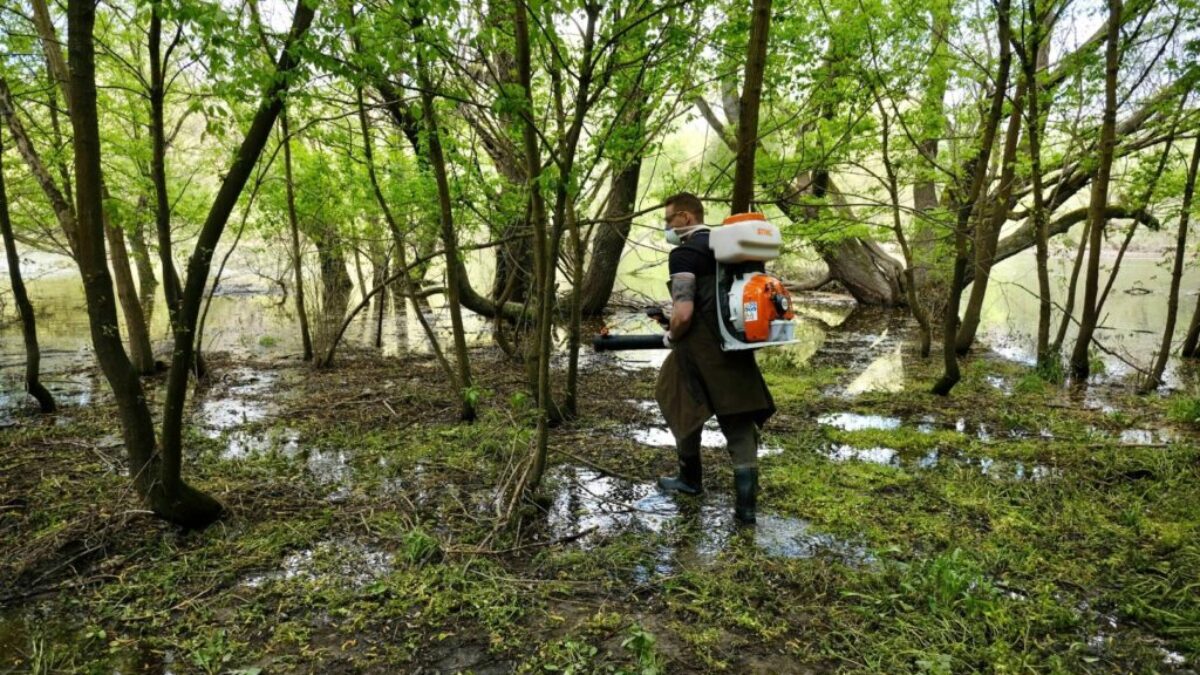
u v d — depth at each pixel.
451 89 4.58
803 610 2.76
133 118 7.17
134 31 6.73
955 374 6.58
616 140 5.14
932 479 4.25
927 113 7.18
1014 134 6.74
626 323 12.55
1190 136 6.88
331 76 3.31
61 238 11.01
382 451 4.85
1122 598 2.80
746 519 3.55
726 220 3.36
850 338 11.01
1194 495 3.88
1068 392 6.94
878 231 9.65
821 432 5.39
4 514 3.65
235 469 4.40
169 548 3.27
